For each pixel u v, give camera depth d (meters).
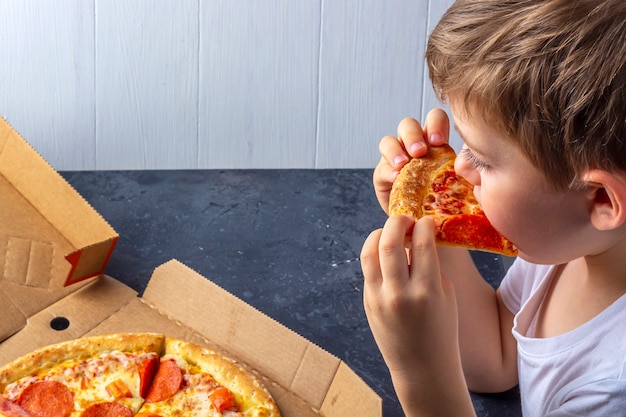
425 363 0.86
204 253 1.45
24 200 1.43
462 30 0.75
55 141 2.22
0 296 1.29
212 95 2.19
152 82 2.17
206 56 2.15
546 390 0.95
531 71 0.70
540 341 0.96
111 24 2.11
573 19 0.69
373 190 1.66
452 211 0.90
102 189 1.61
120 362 1.21
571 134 0.71
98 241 1.32
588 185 0.74
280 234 1.51
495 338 1.16
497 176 0.78
